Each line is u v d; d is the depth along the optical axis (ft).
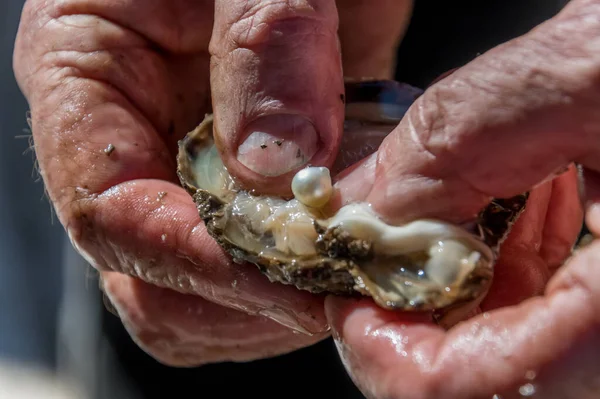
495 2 1.28
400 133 0.81
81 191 0.98
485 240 0.81
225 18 0.89
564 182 0.98
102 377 1.25
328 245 0.82
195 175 0.92
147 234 0.95
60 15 1.03
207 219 0.88
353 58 1.16
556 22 0.76
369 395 0.80
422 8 1.27
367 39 1.16
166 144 1.06
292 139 0.87
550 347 0.74
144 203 0.96
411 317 0.80
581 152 0.76
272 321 1.06
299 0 0.87
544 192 0.96
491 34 1.27
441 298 0.80
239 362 1.19
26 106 1.49
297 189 0.83
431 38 1.27
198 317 1.07
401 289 0.81
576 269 0.75
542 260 0.94
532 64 0.76
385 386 0.78
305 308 0.88
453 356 0.76
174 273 0.95
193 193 0.90
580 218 1.00
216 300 0.94
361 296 0.82
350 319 0.81
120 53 1.02
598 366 0.74
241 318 1.06
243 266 0.90
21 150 1.49
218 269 0.91
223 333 1.08
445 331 0.79
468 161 0.78
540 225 0.97
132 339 1.18
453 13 1.27
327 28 0.89
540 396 0.75
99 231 0.98
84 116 1.00
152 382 1.22
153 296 1.08
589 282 0.74
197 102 1.07
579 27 0.75
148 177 1.00
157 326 1.10
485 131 0.77
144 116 1.03
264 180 0.87
